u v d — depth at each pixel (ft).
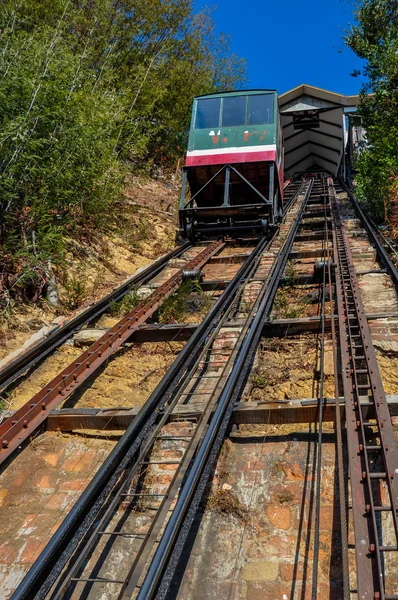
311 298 24.56
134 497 12.08
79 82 33.63
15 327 22.25
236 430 14.51
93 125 32.09
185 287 26.91
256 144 39.52
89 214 35.04
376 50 46.88
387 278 26.02
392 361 17.49
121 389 17.89
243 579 10.01
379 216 43.45
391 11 50.16
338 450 11.94
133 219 41.45
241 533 11.14
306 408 14.20
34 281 24.68
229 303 24.22
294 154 99.19
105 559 10.54
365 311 21.57
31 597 8.96
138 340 21.68
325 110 79.25
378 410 13.12
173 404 14.96
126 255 35.35
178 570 10.32
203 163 39.91
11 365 18.30
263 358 18.99
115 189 36.65
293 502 11.87
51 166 27.61
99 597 9.75
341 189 70.85
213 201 45.62
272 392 16.67
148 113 54.54
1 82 24.25
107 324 23.95
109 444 14.60
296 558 10.37
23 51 27.55
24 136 24.40
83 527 10.39
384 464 11.39
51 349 20.38
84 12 49.32
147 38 60.59
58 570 9.38
